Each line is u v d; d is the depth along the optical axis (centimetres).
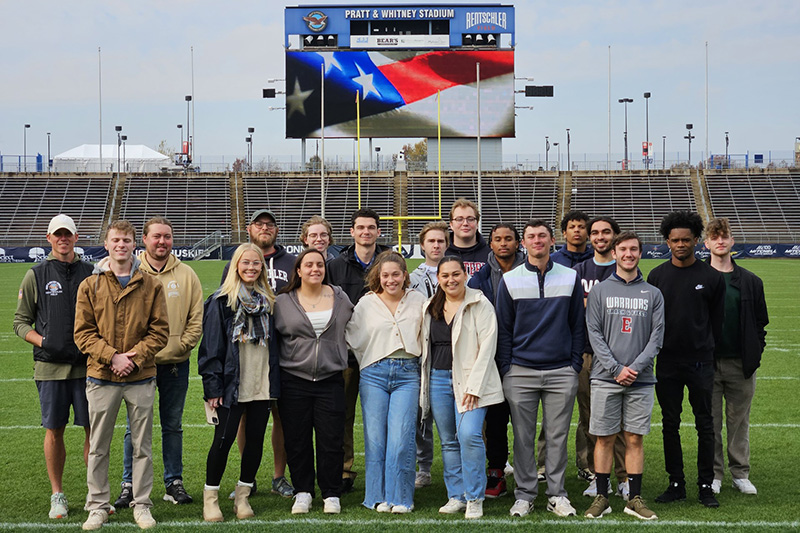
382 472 473
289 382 468
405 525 435
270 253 549
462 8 3259
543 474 538
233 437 455
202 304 502
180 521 444
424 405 470
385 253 486
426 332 475
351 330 482
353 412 521
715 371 504
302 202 3566
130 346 446
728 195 3669
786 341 1141
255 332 454
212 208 3553
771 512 454
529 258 476
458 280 464
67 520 448
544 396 471
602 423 459
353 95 3262
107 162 4784
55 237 467
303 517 452
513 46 3281
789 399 759
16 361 1008
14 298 1759
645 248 3125
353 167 3847
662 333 457
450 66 3278
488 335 463
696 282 472
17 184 3625
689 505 470
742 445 503
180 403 496
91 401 441
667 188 3722
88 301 445
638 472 457
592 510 450
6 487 511
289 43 3269
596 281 535
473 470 454
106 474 448
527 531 424
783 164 3941
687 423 678
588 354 515
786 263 2850
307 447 470
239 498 459
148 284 453
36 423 684
